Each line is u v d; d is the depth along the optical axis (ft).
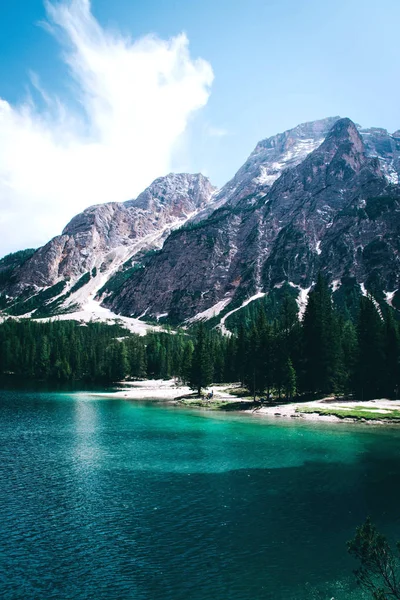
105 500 101.45
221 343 552.82
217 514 91.81
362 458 140.46
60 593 62.85
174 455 147.74
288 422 223.30
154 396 384.68
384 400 280.51
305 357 313.32
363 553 50.08
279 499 100.68
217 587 63.41
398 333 295.69
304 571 67.36
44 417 246.06
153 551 75.25
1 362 615.16
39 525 86.99
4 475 123.34
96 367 566.77
